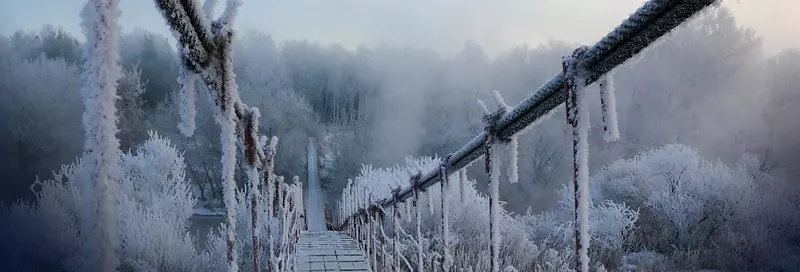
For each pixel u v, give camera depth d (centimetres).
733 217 1436
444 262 323
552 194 3134
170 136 2817
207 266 1002
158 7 107
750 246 1301
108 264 72
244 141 229
